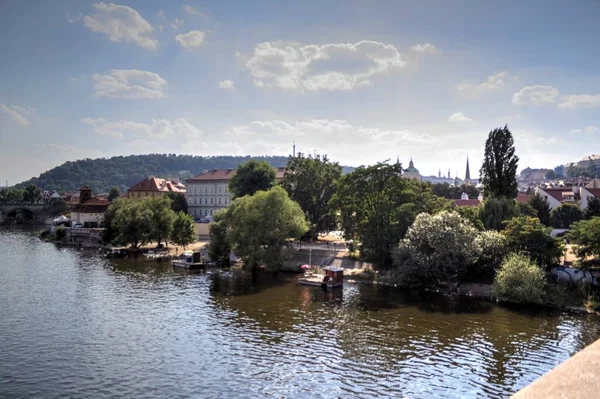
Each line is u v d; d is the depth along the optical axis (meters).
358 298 72.06
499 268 75.44
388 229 88.38
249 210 90.19
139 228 117.12
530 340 51.62
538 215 125.56
